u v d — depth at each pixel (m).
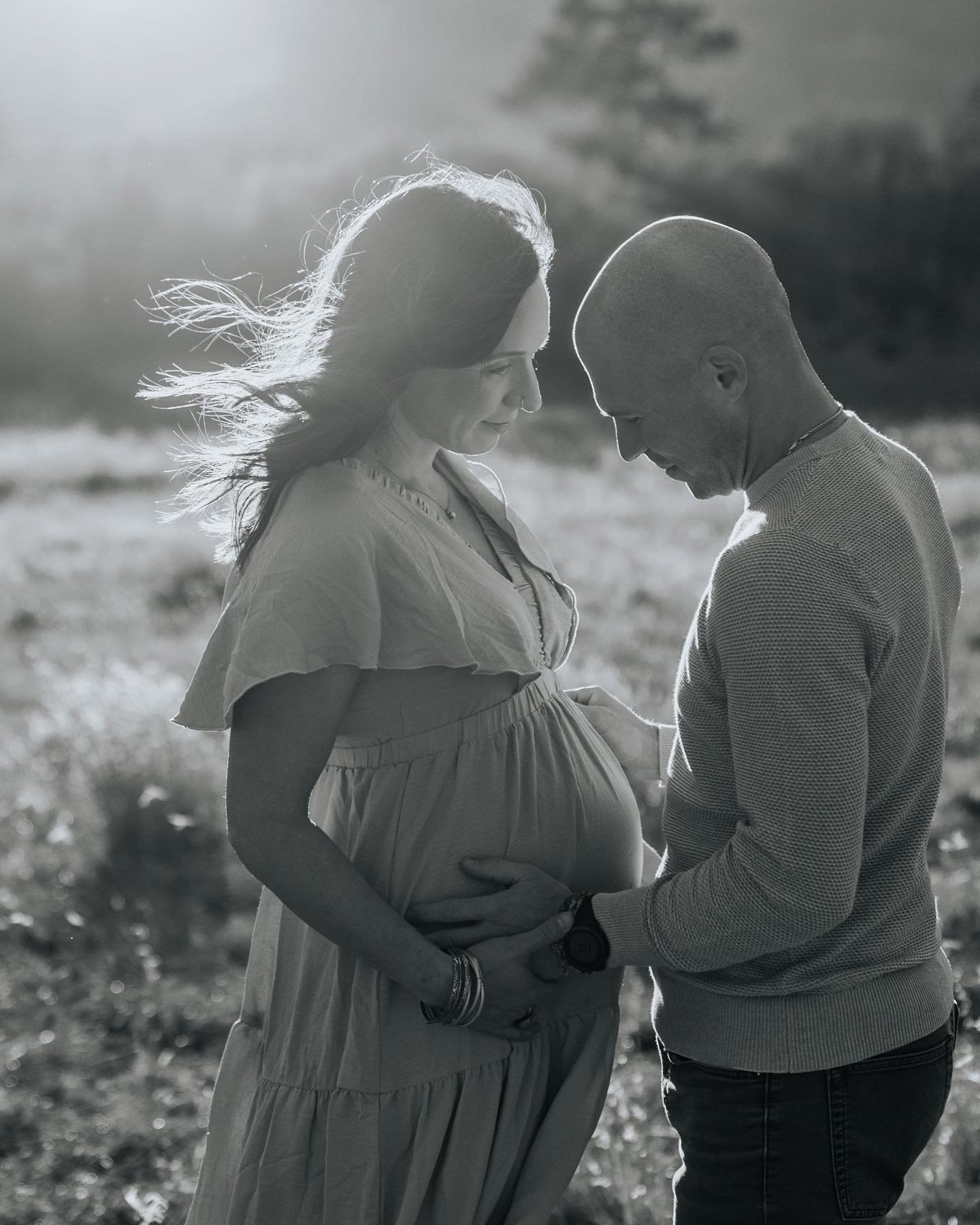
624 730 2.49
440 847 2.08
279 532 1.96
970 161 50.06
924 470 2.00
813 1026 1.89
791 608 1.72
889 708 1.80
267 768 1.92
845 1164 1.90
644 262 1.86
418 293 1.92
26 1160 3.61
